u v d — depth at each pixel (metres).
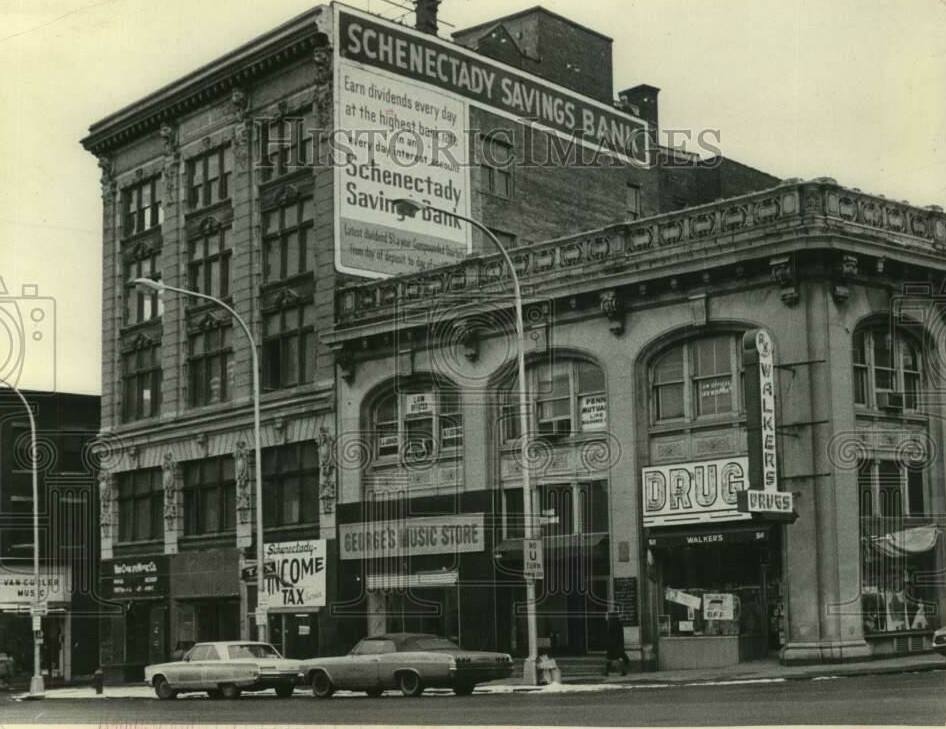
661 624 33.03
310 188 43.59
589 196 48.44
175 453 49.28
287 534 43.72
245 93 46.47
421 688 27.33
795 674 27.30
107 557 52.44
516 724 18.30
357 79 42.84
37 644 45.59
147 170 51.59
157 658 49.44
